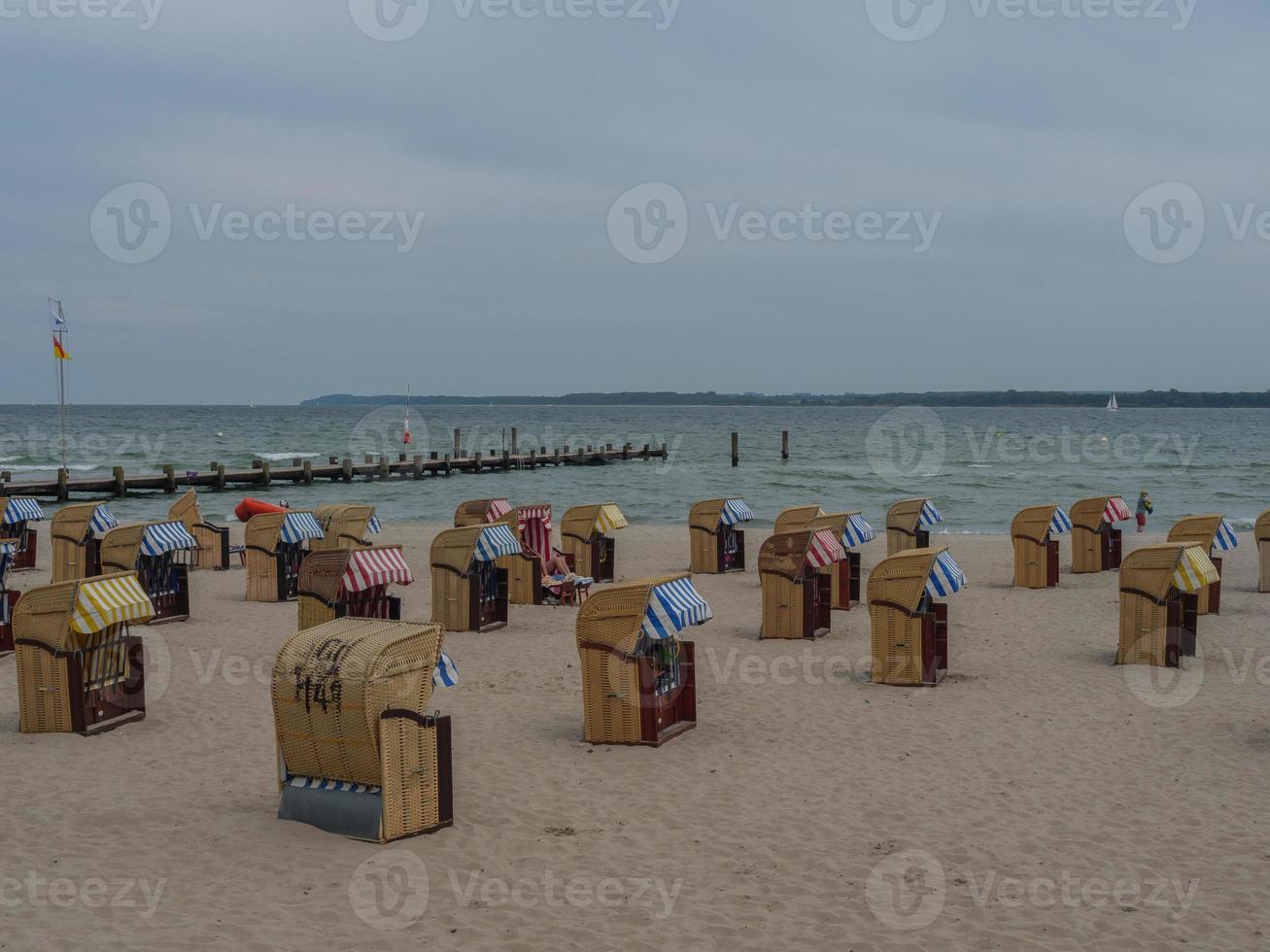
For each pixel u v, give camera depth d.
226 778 9.48
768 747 10.73
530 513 20.84
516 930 6.76
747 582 21.67
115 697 11.15
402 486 51.59
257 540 18.86
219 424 141.25
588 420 182.00
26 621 10.71
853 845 8.27
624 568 23.52
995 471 61.06
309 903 7.02
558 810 8.91
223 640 15.49
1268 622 17.36
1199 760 10.41
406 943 6.52
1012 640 16.00
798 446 91.31
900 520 23.27
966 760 10.38
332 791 8.26
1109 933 6.89
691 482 53.88
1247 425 156.25
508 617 17.33
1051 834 8.52
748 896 7.35
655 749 10.62
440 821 8.44
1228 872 7.82
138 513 38.25
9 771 9.59
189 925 6.68
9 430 114.50
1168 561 14.24
